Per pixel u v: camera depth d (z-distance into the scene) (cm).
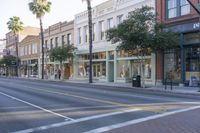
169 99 1784
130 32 2725
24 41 7769
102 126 997
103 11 4269
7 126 1034
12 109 1441
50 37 6038
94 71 4547
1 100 1833
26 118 1184
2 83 3897
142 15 2789
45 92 2361
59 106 1505
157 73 3272
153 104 1528
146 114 1212
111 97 1919
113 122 1060
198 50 2816
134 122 1051
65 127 995
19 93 2305
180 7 3003
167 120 1077
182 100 1727
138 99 1784
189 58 2912
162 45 2767
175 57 3066
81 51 4856
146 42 2752
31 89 2720
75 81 4441
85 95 2069
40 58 6638
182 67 2955
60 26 5591
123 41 2850
